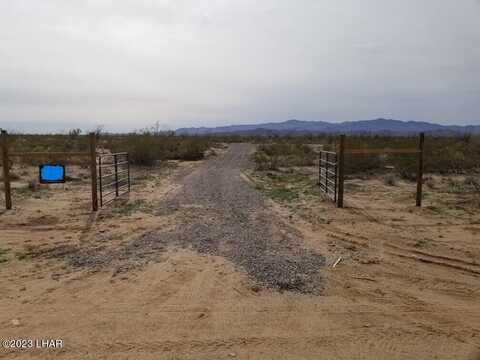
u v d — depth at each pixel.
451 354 4.05
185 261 6.73
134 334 4.34
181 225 9.31
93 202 10.91
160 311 4.90
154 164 25.02
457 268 6.58
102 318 4.70
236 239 8.12
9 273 6.19
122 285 5.71
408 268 6.57
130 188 15.36
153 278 5.97
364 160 19.53
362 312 4.95
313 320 4.72
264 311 4.93
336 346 4.16
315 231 8.89
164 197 13.29
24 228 9.08
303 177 18.81
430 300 5.33
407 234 8.66
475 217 10.25
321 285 5.77
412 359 3.95
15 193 13.70
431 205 11.78
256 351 4.05
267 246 7.66
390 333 4.45
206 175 20.00
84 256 7.02
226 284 5.75
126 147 25.02
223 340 4.24
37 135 48.81
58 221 9.73
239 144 50.25
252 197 13.30
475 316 4.89
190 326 4.53
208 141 45.50
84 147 30.25
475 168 20.44
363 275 6.21
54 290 5.52
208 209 11.25
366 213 10.75
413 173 17.58
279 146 37.34
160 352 4.00
